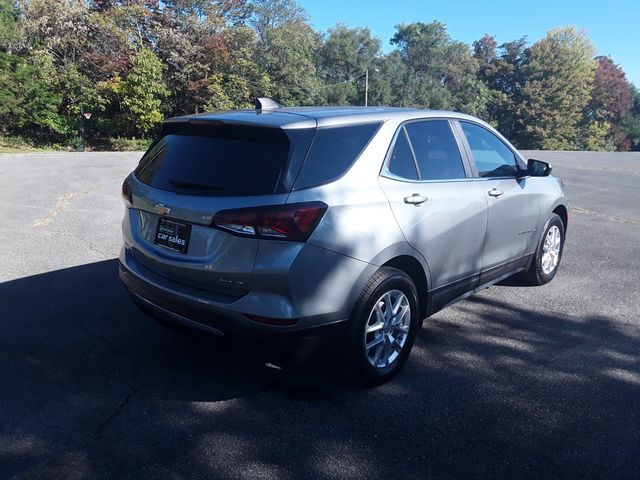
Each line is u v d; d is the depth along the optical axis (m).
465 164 4.30
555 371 3.85
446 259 3.98
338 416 3.26
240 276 3.09
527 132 61.88
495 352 4.14
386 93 58.50
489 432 3.11
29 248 6.75
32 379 3.63
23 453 2.86
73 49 30.41
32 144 27.88
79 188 11.34
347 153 3.40
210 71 33.72
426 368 3.88
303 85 40.09
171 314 3.46
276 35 39.47
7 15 29.02
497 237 4.55
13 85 26.36
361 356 3.43
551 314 4.92
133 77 29.27
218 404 3.37
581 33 61.31
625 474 2.76
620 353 4.14
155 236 3.57
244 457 2.86
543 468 2.80
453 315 4.88
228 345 3.41
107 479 2.68
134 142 30.55
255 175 3.17
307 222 3.06
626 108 75.75
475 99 62.12
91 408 3.31
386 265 3.54
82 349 4.08
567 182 14.93
